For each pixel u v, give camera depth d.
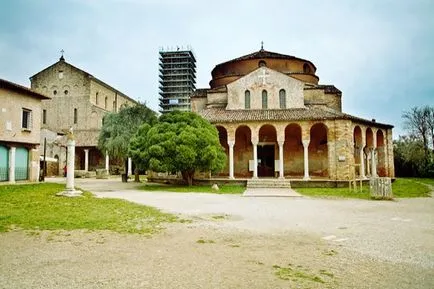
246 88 35.91
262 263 7.54
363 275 6.81
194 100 41.97
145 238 9.95
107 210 15.33
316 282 6.38
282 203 18.88
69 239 9.75
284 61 39.72
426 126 54.69
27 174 30.83
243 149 37.09
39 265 7.30
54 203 17.34
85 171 52.62
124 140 40.81
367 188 28.44
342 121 30.53
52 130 61.12
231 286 6.13
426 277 6.71
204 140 28.30
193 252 8.41
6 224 11.77
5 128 27.92
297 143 36.53
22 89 29.20
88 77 65.44
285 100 35.44
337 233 10.80
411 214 14.93
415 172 50.88
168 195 23.02
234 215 14.38
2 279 6.41
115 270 6.98
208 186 30.62
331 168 30.55
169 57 146.00
